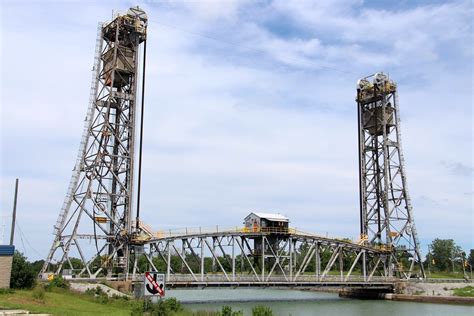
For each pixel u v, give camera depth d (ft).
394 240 391.24
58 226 280.92
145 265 366.02
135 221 298.35
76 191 288.71
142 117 311.06
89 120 298.56
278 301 340.39
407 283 376.07
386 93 399.24
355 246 370.12
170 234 303.27
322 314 262.26
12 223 247.09
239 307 273.13
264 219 341.21
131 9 316.81
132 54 315.99
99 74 307.99
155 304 138.92
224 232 316.60
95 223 290.56
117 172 305.32
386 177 390.83
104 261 286.05
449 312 278.46
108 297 214.28
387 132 401.29
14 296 164.45
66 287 224.33
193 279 296.71
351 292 412.57
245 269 408.26
